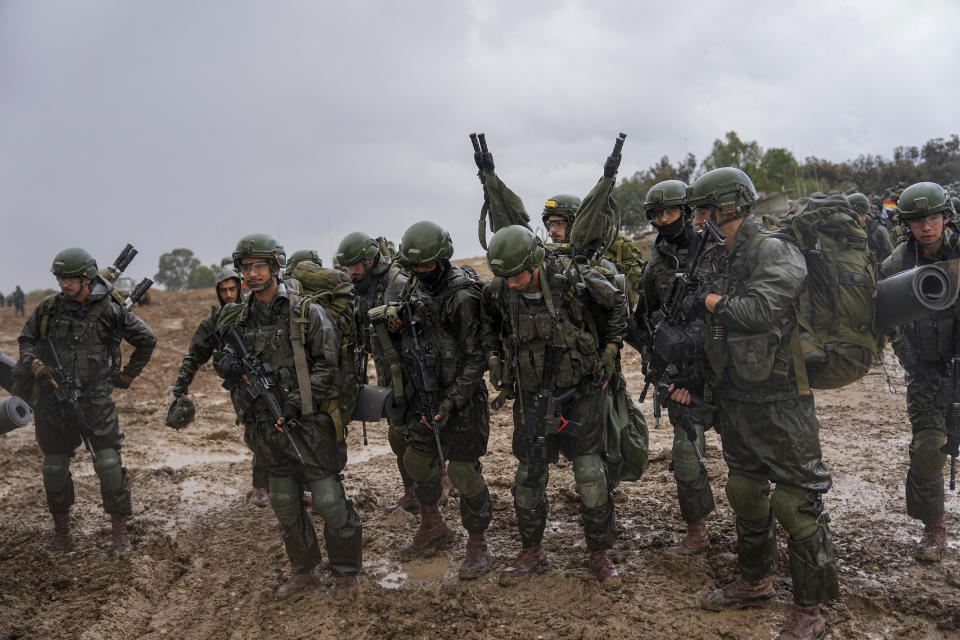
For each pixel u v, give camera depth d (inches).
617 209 173.2
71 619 160.9
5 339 834.2
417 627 148.5
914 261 160.9
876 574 159.5
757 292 126.1
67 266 189.8
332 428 164.7
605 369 158.7
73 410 193.3
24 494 258.8
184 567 190.5
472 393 165.9
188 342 702.5
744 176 134.9
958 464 224.1
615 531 165.3
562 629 143.3
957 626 136.4
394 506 224.7
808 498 131.6
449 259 169.0
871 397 322.3
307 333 161.8
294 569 170.9
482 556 176.6
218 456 313.4
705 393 144.6
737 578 160.2
